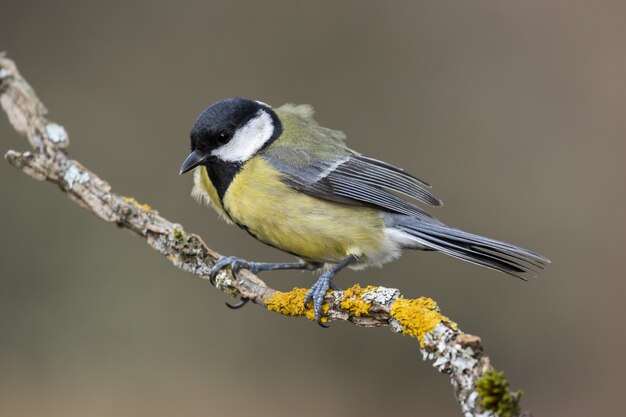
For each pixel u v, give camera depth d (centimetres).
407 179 784
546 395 1196
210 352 1238
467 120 1383
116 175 1409
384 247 747
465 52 1420
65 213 1319
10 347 1241
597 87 1366
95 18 1486
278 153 748
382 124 1401
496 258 697
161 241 727
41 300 1275
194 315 1262
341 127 1405
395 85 1420
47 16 1479
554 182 1319
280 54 1461
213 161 748
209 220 1337
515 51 1411
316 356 1238
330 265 782
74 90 1462
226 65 1466
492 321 1224
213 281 713
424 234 739
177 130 1448
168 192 1404
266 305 676
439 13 1442
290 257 1266
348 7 1459
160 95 1462
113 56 1477
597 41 1389
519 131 1363
